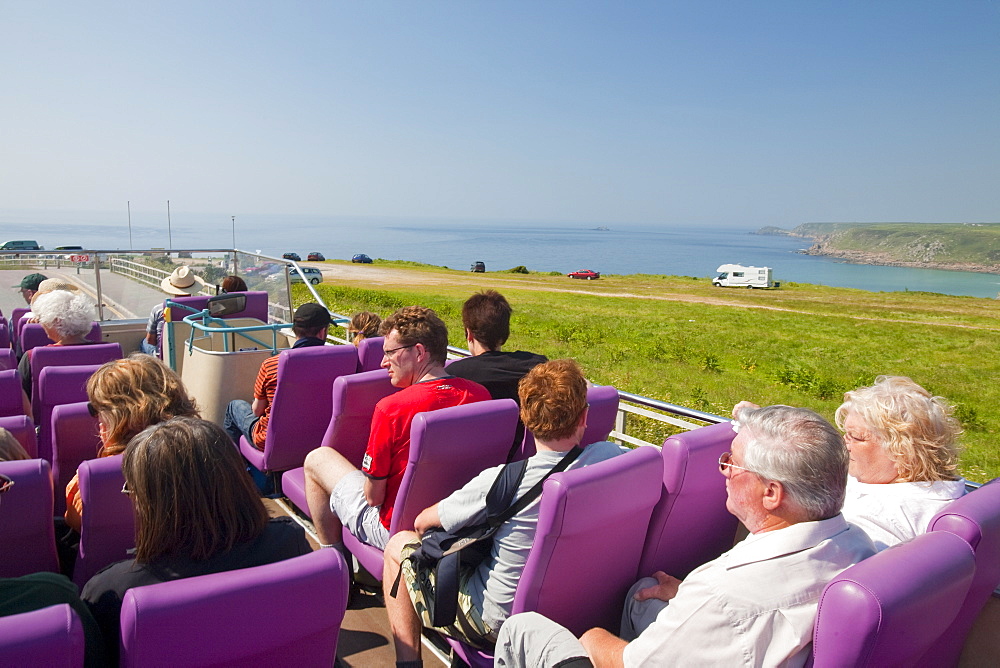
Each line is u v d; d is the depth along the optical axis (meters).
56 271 7.25
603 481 2.08
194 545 1.75
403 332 3.09
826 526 1.76
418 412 2.75
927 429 2.33
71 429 2.84
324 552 1.68
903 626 1.37
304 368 3.73
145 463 1.71
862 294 62.78
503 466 2.41
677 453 2.36
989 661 2.07
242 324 5.73
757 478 1.82
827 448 1.75
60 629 1.20
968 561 1.57
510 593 2.35
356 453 3.55
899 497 2.31
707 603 1.72
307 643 1.65
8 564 2.07
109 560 2.19
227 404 4.62
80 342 4.29
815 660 1.44
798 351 26.84
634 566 2.47
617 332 28.58
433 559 2.45
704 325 33.91
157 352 6.60
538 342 23.84
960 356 27.02
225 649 1.50
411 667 2.55
